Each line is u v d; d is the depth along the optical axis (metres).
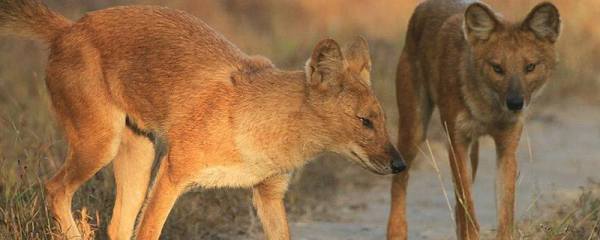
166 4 25.88
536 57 12.47
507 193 12.36
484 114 12.42
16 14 11.79
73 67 11.58
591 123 20.47
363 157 10.90
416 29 13.58
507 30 12.54
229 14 27.22
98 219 11.85
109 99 11.62
